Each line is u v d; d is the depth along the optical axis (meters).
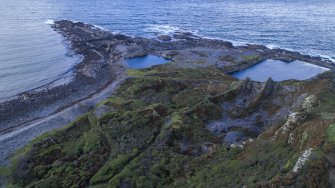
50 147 75.69
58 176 67.06
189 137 75.88
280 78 133.38
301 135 53.53
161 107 88.31
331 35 186.50
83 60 145.12
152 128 79.06
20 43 164.75
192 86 105.88
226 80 117.56
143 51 155.38
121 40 171.62
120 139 75.62
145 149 72.25
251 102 90.06
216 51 156.50
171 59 148.12
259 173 51.22
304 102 75.44
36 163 71.25
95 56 149.88
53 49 157.88
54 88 116.88
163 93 100.62
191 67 135.00
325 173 42.00
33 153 73.75
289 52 158.00
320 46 168.88
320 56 156.25
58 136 80.50
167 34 187.75
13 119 96.19
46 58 145.88
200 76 121.50
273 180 43.72
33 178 68.19
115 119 82.75
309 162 43.22
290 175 43.22
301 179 42.09
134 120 81.12
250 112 86.94
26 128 90.00
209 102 88.00
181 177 61.78
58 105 104.56
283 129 60.72
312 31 194.00
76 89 116.00
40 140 80.44
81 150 74.88
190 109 85.44
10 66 135.25
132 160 68.19
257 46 165.50
